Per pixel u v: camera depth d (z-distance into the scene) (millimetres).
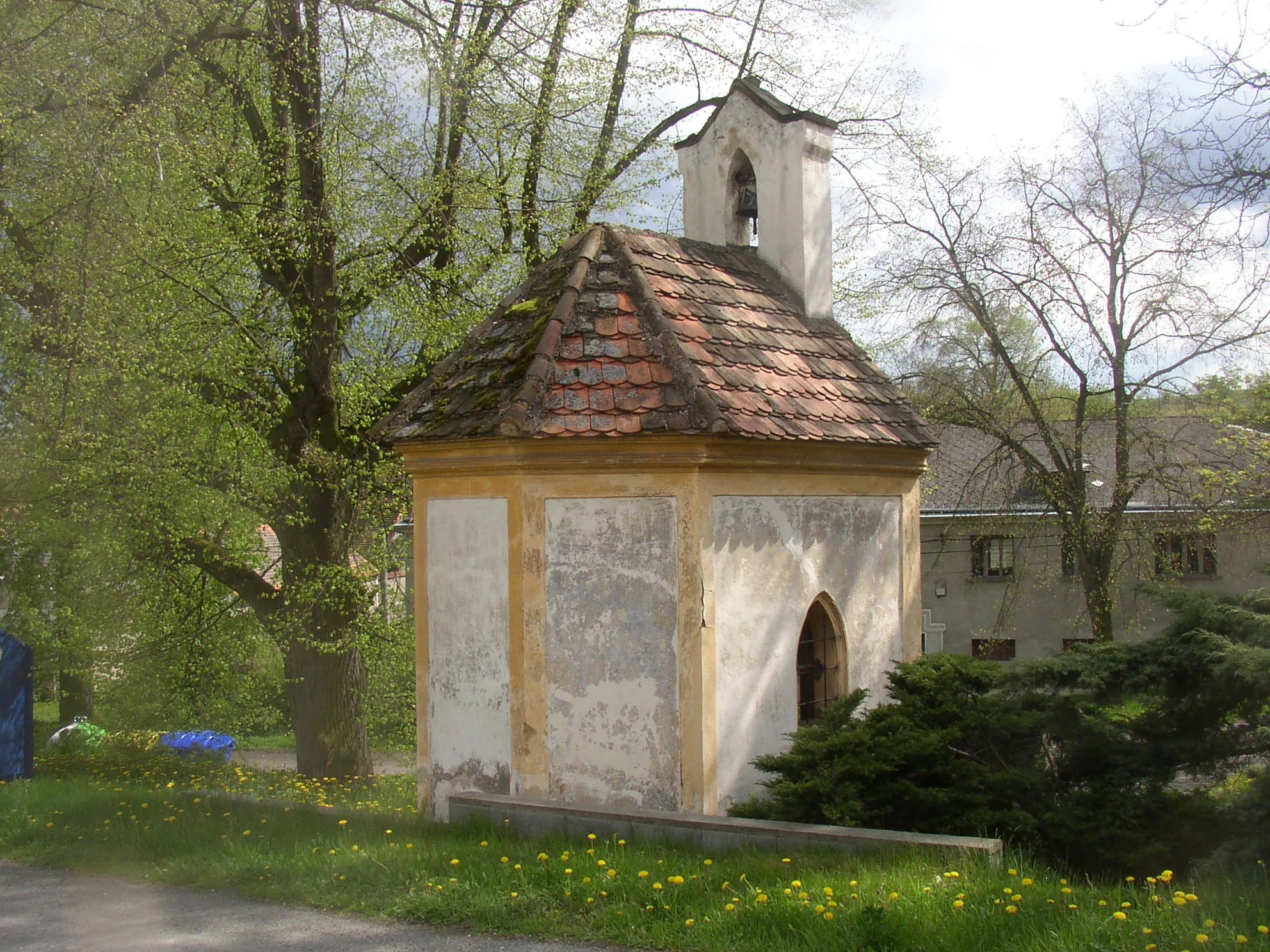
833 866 6242
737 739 8609
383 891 6332
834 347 11062
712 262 10938
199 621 16422
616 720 8352
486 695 8688
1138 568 21641
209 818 8727
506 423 8125
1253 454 19406
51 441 13375
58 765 15172
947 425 22062
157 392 13234
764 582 8984
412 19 13688
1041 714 7824
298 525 14344
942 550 24953
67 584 18266
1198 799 7793
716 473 8461
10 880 7223
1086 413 22250
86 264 11492
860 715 9672
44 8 11969
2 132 11461
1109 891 5848
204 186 13414
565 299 9117
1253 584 26594
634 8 15859
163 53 12086
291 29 12820
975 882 5793
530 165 15336
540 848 7059
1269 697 7211
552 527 8484
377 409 14359
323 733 15242
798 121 11430
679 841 7051
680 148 12477
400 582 16594
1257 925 5051
